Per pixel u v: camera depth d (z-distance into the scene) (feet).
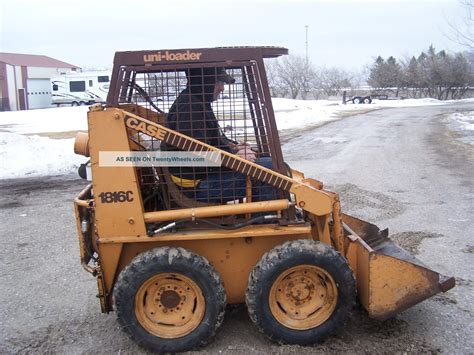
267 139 13.66
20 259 21.13
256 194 13.75
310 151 50.31
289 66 188.55
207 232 13.17
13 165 43.80
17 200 32.22
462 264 18.88
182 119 13.42
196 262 12.68
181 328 13.04
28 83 195.52
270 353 12.91
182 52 13.07
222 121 13.71
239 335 13.83
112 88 13.12
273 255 12.80
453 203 28.02
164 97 13.55
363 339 13.47
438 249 20.54
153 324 13.07
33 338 14.44
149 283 12.83
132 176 12.78
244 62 13.25
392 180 34.58
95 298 17.04
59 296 17.31
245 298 13.25
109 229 12.98
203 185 13.74
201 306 12.96
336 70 198.59
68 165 44.34
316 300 13.26
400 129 69.92
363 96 160.35
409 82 185.68
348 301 13.00
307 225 13.41
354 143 55.77
